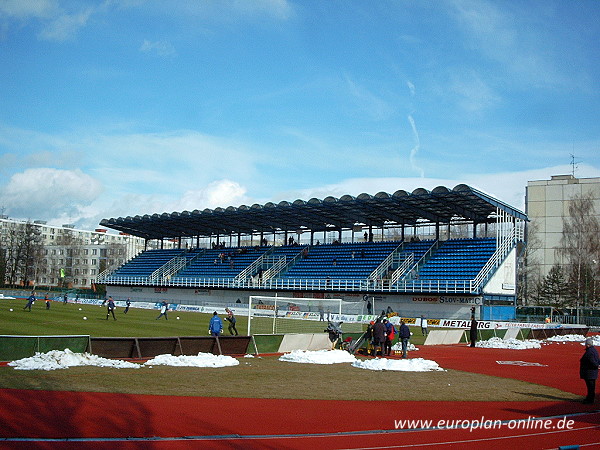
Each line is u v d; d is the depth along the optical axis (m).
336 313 53.41
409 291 58.84
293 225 79.88
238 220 77.81
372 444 11.48
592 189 101.00
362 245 72.75
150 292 82.44
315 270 71.25
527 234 98.62
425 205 61.12
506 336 42.88
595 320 65.50
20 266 127.62
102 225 89.12
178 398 15.67
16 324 38.34
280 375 21.16
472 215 65.38
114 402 14.62
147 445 10.84
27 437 10.96
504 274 59.69
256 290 70.50
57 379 17.50
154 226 87.94
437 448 11.31
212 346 25.83
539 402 17.31
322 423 13.33
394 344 34.47
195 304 76.69
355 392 18.00
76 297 84.25
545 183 104.38
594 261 84.50
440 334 38.31
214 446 10.95
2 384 16.11
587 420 14.65
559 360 30.73
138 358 23.30
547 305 86.25
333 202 62.56
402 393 18.11
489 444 11.78
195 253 89.38
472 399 17.44
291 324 47.62
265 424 13.02
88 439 11.05
